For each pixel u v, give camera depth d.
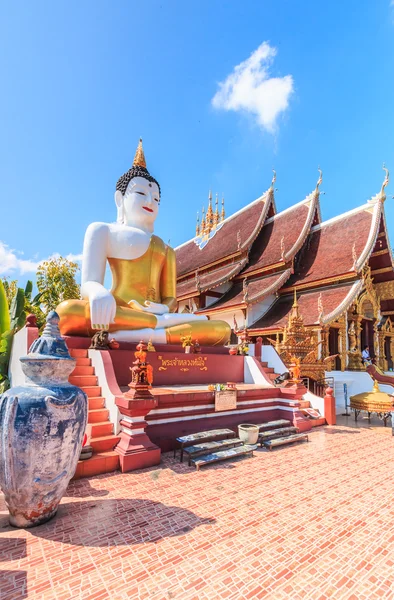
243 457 7.23
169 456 7.09
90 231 11.04
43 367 4.21
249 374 11.34
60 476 4.14
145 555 3.63
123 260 11.36
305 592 3.13
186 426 7.83
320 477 6.09
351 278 19.44
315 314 18.53
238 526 4.29
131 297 11.23
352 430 9.96
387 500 5.16
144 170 12.41
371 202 21.72
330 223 24.14
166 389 8.62
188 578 3.29
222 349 11.82
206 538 3.99
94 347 8.59
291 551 3.76
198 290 24.48
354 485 5.73
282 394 9.90
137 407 6.32
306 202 25.12
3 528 4.14
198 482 5.72
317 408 11.17
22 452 3.88
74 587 3.15
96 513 4.55
